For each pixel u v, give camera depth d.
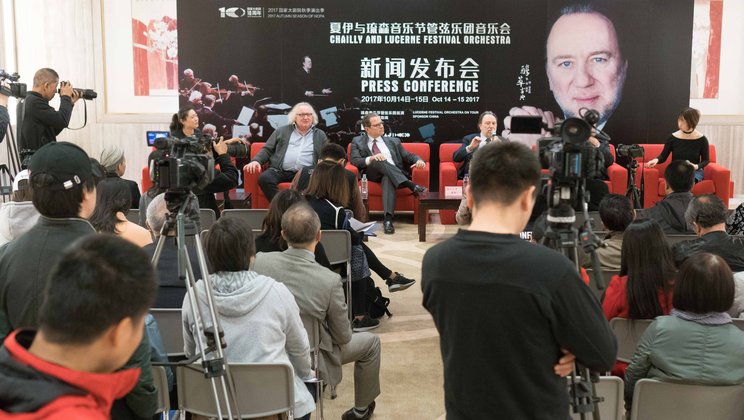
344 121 9.20
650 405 2.49
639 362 2.55
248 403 2.54
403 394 3.93
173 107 9.76
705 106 9.62
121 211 3.40
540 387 1.65
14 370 1.10
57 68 9.55
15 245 1.94
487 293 1.63
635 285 2.93
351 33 9.08
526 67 9.09
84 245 1.19
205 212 5.12
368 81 9.13
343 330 3.22
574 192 1.95
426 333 4.90
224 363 2.27
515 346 1.62
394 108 9.17
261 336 2.54
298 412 2.68
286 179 8.00
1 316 1.92
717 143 9.66
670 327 2.46
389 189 8.06
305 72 9.12
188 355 2.61
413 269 6.48
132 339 1.20
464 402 1.69
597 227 4.93
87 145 9.73
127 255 1.19
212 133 9.20
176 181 2.26
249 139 9.21
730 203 9.06
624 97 9.10
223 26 9.08
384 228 8.00
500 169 1.68
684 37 9.04
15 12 9.06
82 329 1.12
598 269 1.92
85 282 1.13
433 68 9.12
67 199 1.92
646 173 8.22
